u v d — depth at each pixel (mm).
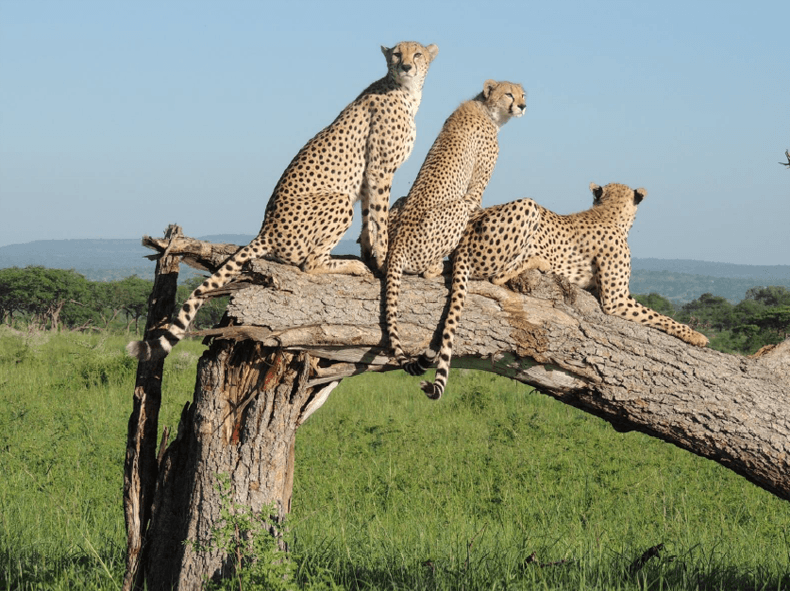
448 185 8578
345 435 16547
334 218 7719
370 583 7789
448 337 7172
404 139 8688
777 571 8688
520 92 10633
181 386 21891
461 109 9875
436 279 7625
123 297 75375
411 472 13688
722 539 10297
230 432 7375
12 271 71250
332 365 7695
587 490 12977
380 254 8141
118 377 22938
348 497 12234
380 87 8750
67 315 71938
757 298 115562
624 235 9125
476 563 8477
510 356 7562
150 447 8055
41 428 16422
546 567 8297
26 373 24109
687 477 14156
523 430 17156
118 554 9219
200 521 7363
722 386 7539
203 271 8297
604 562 8648
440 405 20844
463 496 12641
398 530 10477
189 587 7297
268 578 6660
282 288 7078
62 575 8359
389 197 8508
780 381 7660
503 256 7836
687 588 8000
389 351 7262
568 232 8664
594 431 17625
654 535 10695
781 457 7625
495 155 10047
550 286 7617
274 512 7172
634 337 7520
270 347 7234
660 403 7594
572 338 7434
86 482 12641
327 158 8156
